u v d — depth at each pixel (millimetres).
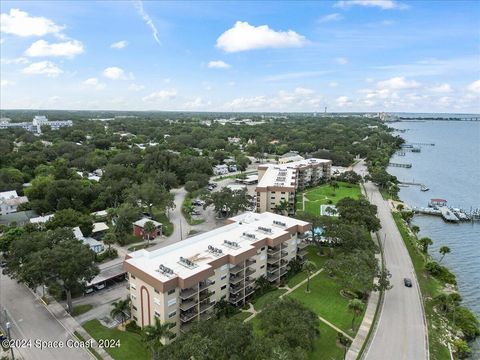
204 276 61875
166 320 58906
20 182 156875
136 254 68875
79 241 79500
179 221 126750
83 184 143250
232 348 44969
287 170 164250
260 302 70875
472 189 195125
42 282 66000
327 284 83062
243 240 78000
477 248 115188
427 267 92562
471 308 79375
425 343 63031
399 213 140750
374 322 68812
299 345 49094
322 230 105438
